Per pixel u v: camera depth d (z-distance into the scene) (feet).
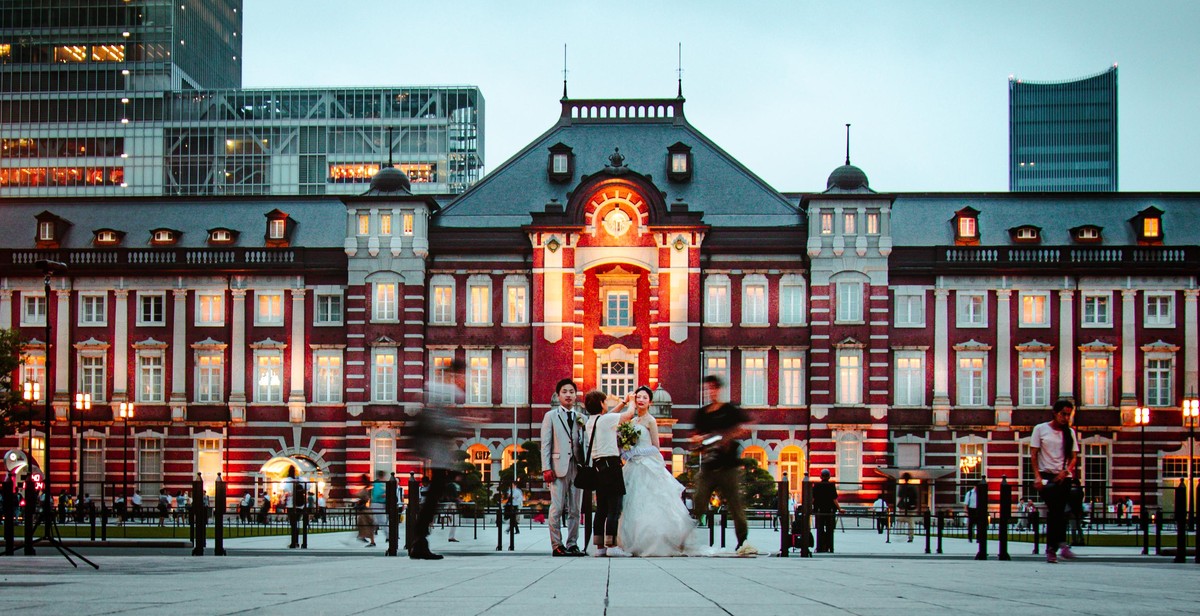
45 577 52.95
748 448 244.42
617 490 87.35
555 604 38.63
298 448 250.57
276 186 527.40
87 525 188.03
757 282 246.06
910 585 49.19
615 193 244.83
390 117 532.32
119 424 252.42
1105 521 186.80
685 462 239.91
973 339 245.24
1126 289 244.42
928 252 245.86
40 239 259.80
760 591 45.27
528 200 253.85
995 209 258.37
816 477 240.94
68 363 253.44
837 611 36.27
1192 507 194.70
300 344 251.60
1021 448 243.60
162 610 35.04
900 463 243.81
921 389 244.83
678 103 264.52
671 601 40.14
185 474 251.39
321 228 261.65
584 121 264.31
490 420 245.45
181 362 252.21
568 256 244.42
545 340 243.81
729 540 139.03
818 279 243.19
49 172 524.11
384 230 247.91
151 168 524.93
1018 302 245.65
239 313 252.42
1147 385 243.81
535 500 222.89
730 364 245.45
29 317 255.91
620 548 90.17
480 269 248.11
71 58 529.04
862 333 242.17
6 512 93.35
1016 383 244.63
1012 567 69.62
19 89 526.98
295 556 94.99
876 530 194.90
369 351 246.27
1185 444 241.76
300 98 530.68
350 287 248.11
